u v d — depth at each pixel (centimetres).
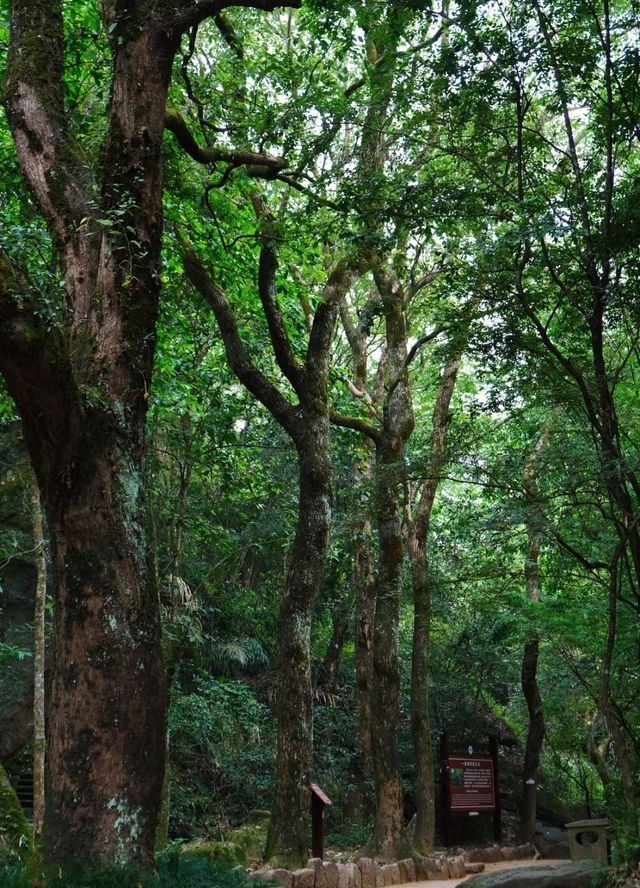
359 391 1728
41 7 812
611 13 1030
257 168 1188
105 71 1204
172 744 1788
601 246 948
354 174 1056
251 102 1187
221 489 1773
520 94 999
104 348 714
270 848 1132
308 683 1195
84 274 750
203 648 1952
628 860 926
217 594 1983
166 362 1421
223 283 1456
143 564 683
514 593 1641
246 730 1886
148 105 777
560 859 1672
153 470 1559
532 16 936
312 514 1236
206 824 1691
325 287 1316
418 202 1002
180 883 605
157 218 765
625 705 1245
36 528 1115
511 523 1047
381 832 1402
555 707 1755
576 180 975
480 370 1095
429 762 1575
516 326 1041
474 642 2064
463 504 1766
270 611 2111
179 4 823
